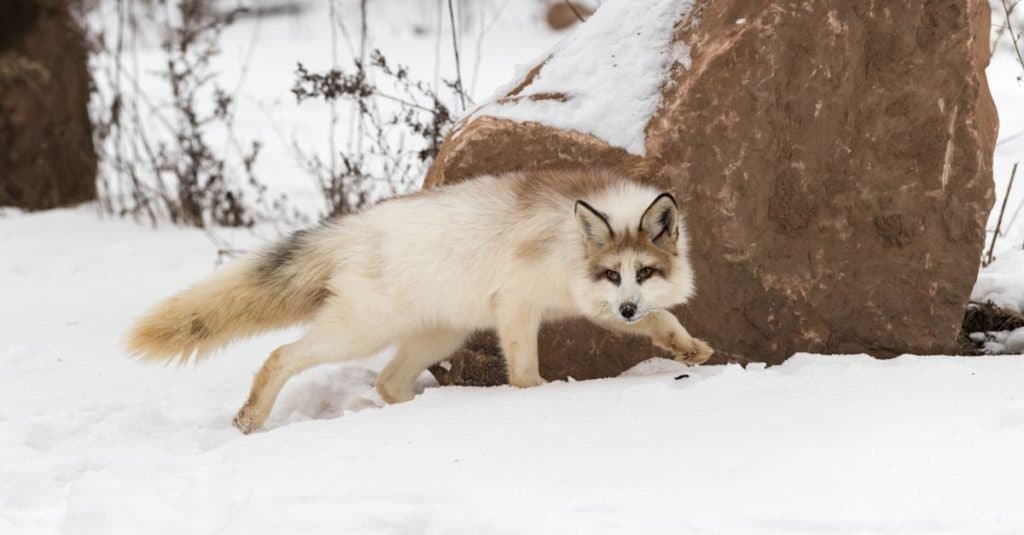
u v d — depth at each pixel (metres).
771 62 10.68
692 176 10.85
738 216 10.87
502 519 7.00
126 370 13.04
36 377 12.72
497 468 7.98
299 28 42.22
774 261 11.01
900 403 8.56
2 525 7.53
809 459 7.62
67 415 11.03
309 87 31.69
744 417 8.55
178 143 22.00
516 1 40.84
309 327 11.30
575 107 11.37
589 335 11.41
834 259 11.05
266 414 10.88
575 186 10.47
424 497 7.55
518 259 10.33
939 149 10.86
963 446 7.55
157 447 10.13
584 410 9.12
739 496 7.15
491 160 11.39
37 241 20.12
